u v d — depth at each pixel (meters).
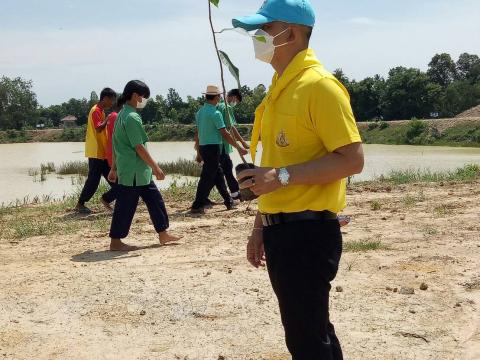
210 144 9.96
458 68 117.69
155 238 8.16
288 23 2.88
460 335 4.56
